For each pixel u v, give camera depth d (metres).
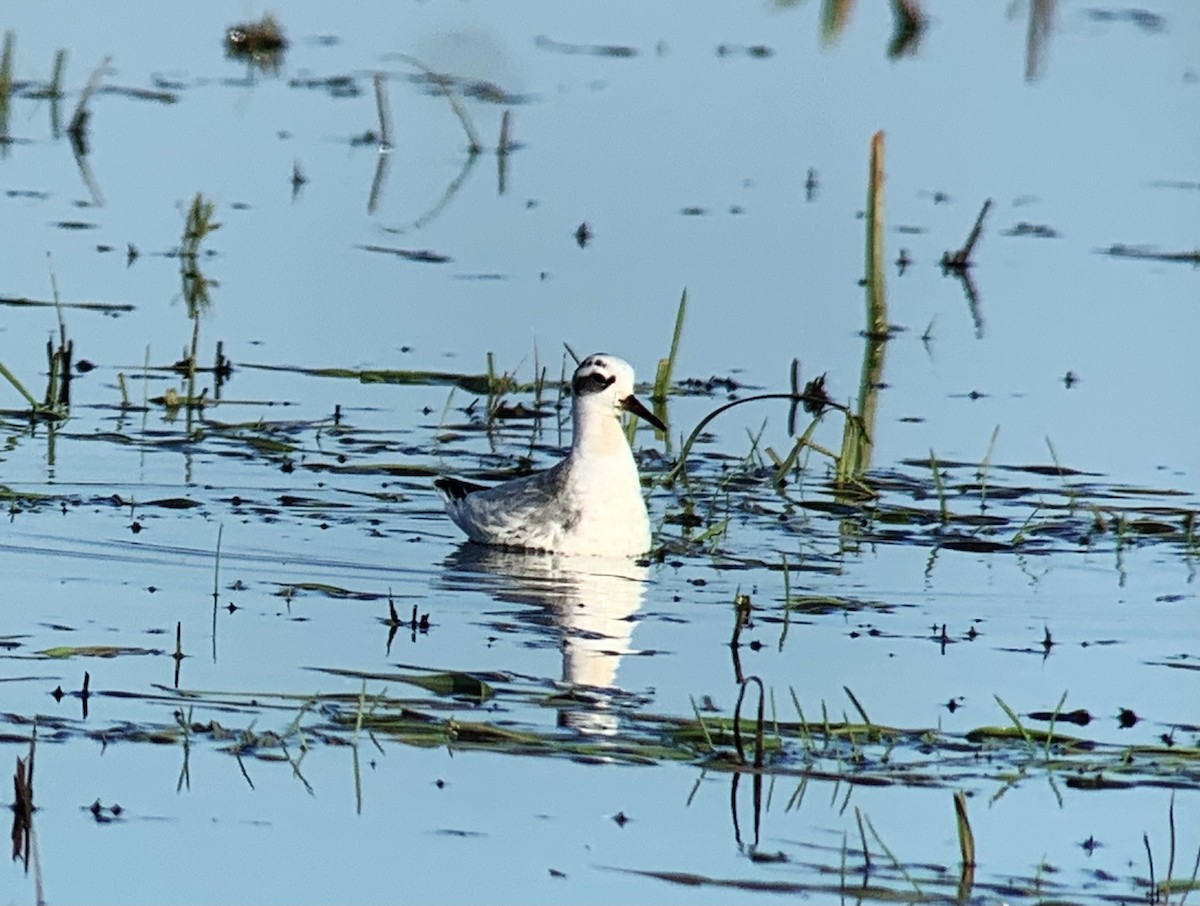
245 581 16.05
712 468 20.06
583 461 17.47
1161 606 16.08
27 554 16.45
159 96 34.56
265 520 17.91
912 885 10.98
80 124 31.97
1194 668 14.50
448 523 18.31
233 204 28.89
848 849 11.45
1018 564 17.28
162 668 13.88
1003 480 19.80
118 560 16.41
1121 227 29.45
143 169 30.33
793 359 23.00
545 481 17.64
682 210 29.59
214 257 26.45
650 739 12.86
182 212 28.09
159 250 26.62
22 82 34.72
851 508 18.84
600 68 37.47
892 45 39.72
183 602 15.39
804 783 12.32
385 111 32.59
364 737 12.76
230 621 14.95
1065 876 11.16
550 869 11.13
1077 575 16.95
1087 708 13.64
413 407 21.77
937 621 15.58
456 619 15.26
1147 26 42.19
